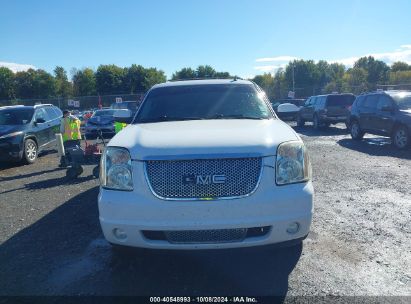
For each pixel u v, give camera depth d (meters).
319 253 3.99
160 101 4.92
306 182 3.39
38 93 81.50
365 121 13.34
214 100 4.84
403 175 7.64
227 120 4.29
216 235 3.23
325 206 5.62
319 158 9.91
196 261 3.86
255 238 3.25
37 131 11.54
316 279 3.46
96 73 84.69
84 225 5.12
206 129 3.71
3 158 10.23
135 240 3.27
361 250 4.05
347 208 5.50
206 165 3.21
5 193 7.37
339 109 18.75
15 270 3.84
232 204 3.16
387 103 12.21
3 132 10.46
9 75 81.19
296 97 44.19
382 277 3.47
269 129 3.71
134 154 3.31
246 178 3.21
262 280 3.47
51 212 5.82
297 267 3.69
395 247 4.11
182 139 3.40
